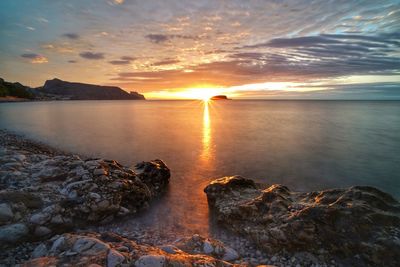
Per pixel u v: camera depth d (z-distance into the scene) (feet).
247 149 30.37
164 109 138.92
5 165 14.92
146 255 6.72
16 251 8.49
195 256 7.38
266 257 9.36
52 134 40.88
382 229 9.16
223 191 14.15
